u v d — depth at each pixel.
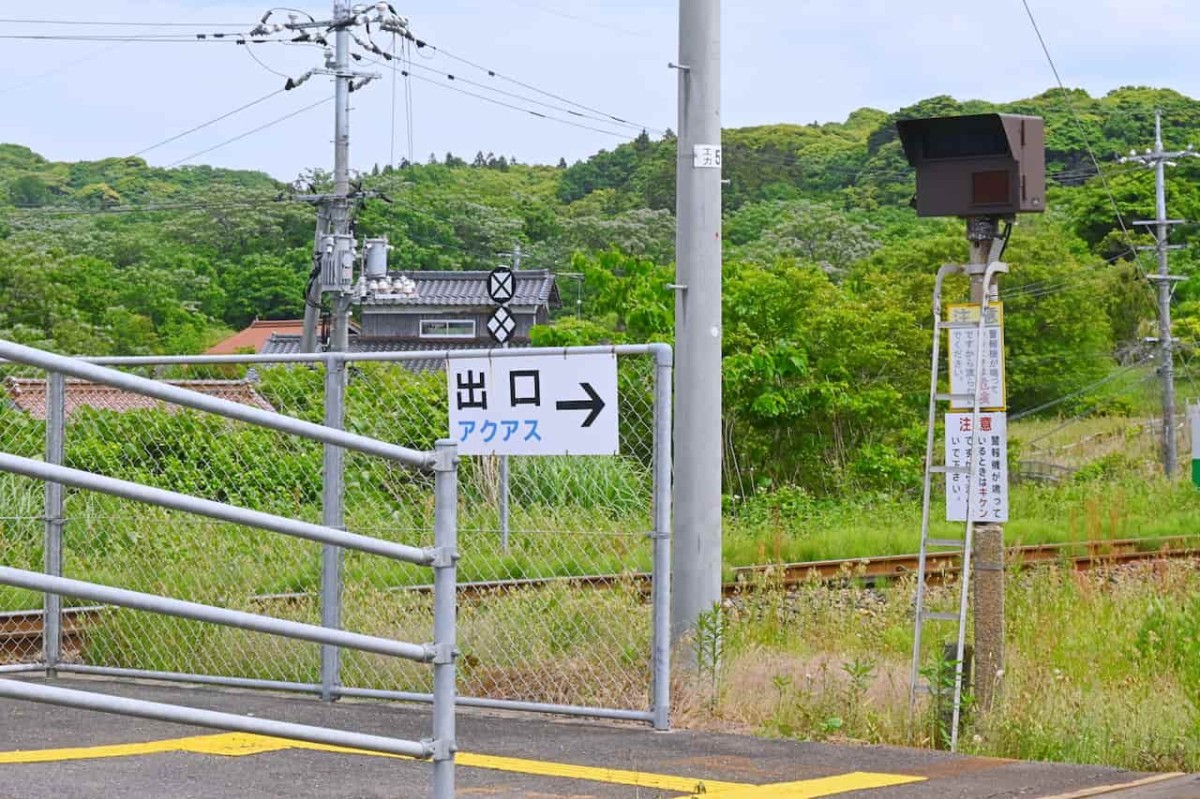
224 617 3.68
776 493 21.64
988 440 7.43
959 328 7.51
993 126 7.25
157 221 71.19
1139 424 39.47
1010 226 7.55
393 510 8.34
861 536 17.53
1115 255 52.41
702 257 8.01
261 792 5.66
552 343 22.56
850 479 23.30
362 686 8.08
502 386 7.31
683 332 8.02
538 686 7.88
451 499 4.05
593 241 66.38
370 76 27.53
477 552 8.37
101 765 6.09
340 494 7.86
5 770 5.96
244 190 70.12
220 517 3.65
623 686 7.72
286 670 8.20
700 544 7.90
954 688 7.16
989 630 7.39
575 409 7.14
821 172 78.38
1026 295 40.59
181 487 8.84
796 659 8.80
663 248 66.81
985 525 7.43
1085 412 40.81
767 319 24.66
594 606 8.05
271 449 8.84
